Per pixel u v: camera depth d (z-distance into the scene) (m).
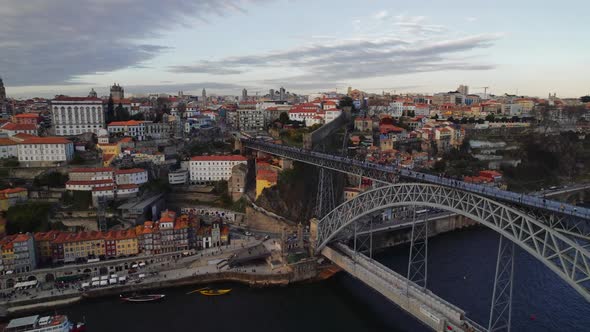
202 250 139.25
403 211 166.00
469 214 76.69
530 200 69.75
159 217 162.38
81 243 126.12
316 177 185.75
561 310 102.06
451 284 115.38
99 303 109.19
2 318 102.12
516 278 119.88
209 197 174.75
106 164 171.50
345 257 120.12
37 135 196.50
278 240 146.38
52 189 154.62
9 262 115.62
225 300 112.31
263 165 185.00
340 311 107.00
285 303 111.12
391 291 98.25
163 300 111.62
